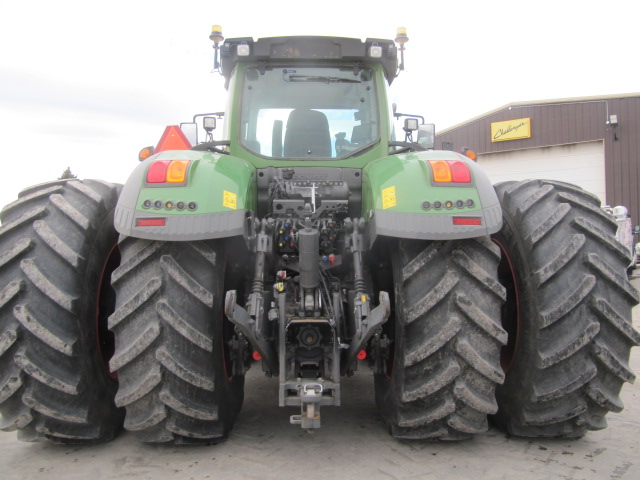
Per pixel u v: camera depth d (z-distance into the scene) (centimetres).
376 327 247
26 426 273
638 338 278
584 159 2122
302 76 381
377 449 286
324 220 313
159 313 248
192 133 412
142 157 364
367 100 379
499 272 324
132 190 262
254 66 381
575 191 319
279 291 277
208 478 253
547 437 304
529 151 2217
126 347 251
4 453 288
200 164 273
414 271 263
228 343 294
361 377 440
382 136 369
